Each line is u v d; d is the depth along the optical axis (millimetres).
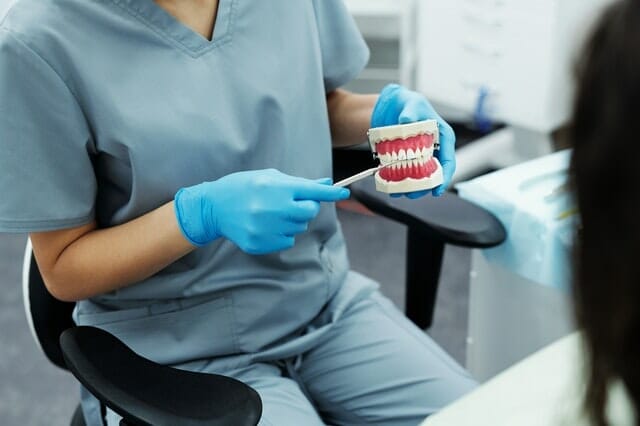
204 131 1076
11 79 995
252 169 1146
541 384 805
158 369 968
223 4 1105
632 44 418
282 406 1098
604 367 471
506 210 1238
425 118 1170
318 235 1239
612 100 422
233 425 870
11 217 1025
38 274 1128
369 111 1312
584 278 458
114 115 1036
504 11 2086
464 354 1946
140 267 1069
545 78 2082
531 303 1302
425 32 2270
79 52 1023
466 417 774
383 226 2439
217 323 1142
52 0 1022
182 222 1021
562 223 1160
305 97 1174
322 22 1257
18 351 2045
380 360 1201
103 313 1151
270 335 1171
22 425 1821
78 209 1065
